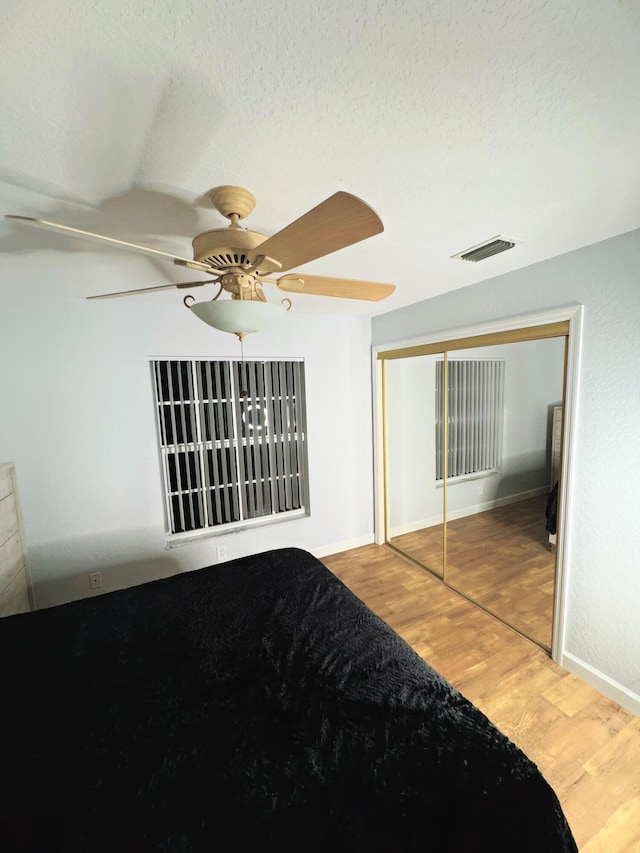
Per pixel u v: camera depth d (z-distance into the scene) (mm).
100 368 2531
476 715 1131
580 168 1153
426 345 2877
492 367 2891
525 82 812
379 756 1006
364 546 3705
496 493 2980
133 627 1588
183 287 1320
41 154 964
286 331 3148
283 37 680
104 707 1194
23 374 2332
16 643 1496
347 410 3510
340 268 2035
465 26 680
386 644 1460
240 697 1220
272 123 901
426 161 1096
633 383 1686
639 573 1734
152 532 2791
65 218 1319
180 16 626
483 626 2455
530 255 1913
